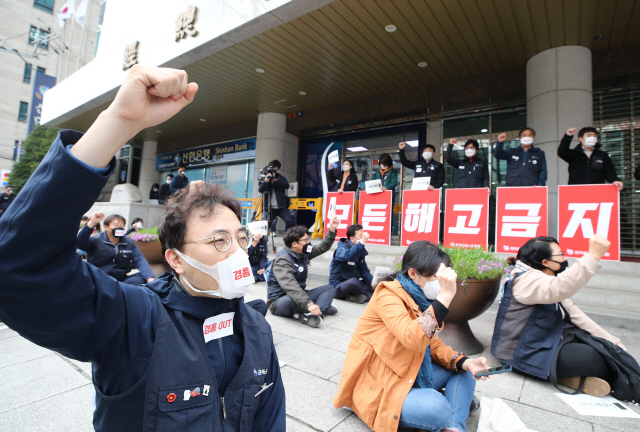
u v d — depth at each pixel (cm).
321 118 1093
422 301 193
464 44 680
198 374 83
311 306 356
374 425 179
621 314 376
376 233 647
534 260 263
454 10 576
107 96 996
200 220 90
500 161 800
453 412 178
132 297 84
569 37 611
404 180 940
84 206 66
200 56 756
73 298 70
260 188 810
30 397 219
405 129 937
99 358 78
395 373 181
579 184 484
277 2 583
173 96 73
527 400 224
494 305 453
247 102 1034
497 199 514
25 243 62
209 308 91
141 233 609
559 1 533
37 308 66
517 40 650
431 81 865
